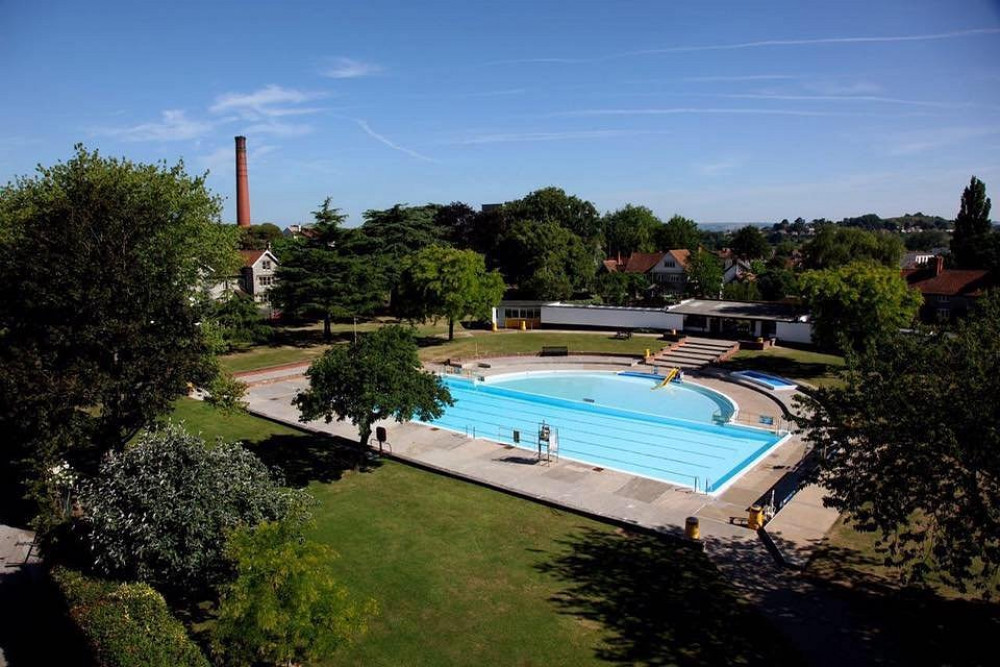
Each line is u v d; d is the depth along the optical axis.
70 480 18.62
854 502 15.88
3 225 27.70
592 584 18.17
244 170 97.94
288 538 14.32
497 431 35.03
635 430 35.31
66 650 14.72
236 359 48.94
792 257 135.88
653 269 97.12
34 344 18.92
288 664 14.06
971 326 16.36
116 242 20.44
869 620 16.06
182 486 15.49
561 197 105.81
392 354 26.91
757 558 19.50
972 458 13.83
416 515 23.05
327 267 54.41
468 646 15.39
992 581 17.41
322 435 31.91
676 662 14.64
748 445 32.75
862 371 16.91
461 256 55.53
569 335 60.19
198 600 17.23
